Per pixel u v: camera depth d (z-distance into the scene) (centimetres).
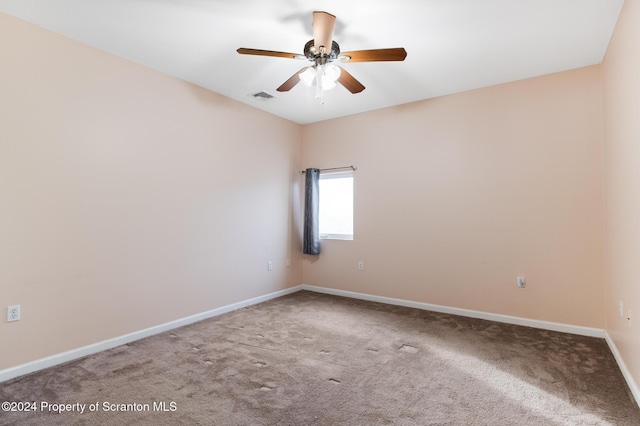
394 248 426
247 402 201
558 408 194
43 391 213
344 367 247
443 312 388
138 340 301
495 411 191
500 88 356
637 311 199
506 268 352
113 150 290
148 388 216
